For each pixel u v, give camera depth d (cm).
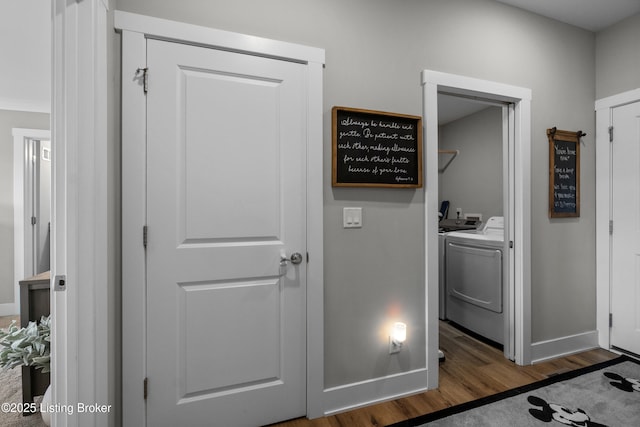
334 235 168
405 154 181
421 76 187
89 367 112
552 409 170
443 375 206
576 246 238
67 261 110
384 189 179
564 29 233
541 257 225
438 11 191
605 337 242
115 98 131
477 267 266
